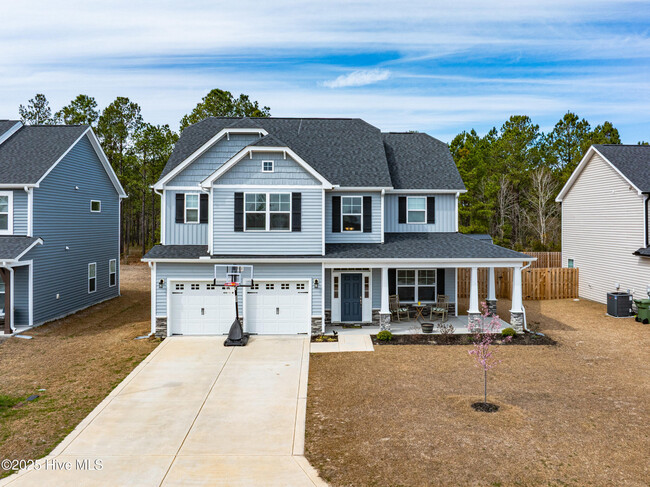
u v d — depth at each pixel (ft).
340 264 58.13
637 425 31.81
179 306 58.49
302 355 49.88
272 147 57.06
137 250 191.21
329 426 32.32
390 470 26.20
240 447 29.40
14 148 70.95
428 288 67.87
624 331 59.98
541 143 189.26
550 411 34.27
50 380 42.50
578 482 24.82
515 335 56.39
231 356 49.60
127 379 42.52
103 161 85.56
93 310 77.30
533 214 149.79
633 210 74.08
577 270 89.10
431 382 41.06
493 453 27.94
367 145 72.28
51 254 69.05
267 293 58.70
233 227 57.98
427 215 68.85
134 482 25.30
